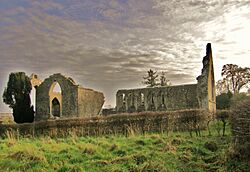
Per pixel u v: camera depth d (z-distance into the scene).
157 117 27.81
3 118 51.31
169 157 16.48
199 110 25.55
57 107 56.03
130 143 20.19
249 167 13.77
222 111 23.38
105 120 29.56
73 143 21.59
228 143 17.58
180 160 16.05
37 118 53.12
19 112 49.91
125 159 16.47
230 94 60.66
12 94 50.41
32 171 15.62
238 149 15.03
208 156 16.45
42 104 53.19
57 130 30.11
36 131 31.44
